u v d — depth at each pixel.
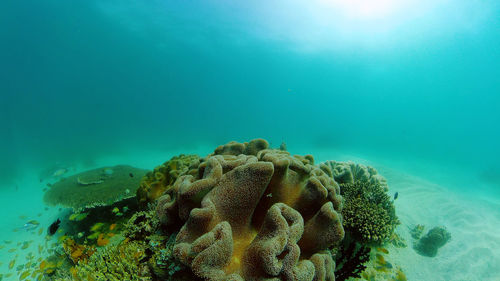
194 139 36.84
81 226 5.10
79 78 55.84
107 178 7.84
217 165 1.98
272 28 40.81
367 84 74.25
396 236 4.96
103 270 2.43
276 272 1.41
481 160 29.73
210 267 1.45
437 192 9.43
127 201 5.91
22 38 43.00
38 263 4.61
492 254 4.91
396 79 68.25
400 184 10.31
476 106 64.12
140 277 2.15
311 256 1.89
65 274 3.31
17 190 11.42
